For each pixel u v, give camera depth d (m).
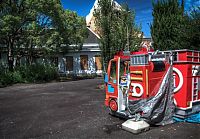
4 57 31.00
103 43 16.73
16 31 24.72
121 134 6.71
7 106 11.46
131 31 16.86
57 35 25.05
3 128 7.68
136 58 7.66
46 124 7.99
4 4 24.27
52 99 13.26
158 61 7.59
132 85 7.81
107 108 10.22
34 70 25.67
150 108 7.27
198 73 8.10
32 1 23.64
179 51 7.81
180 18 13.52
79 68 34.03
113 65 8.78
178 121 7.79
